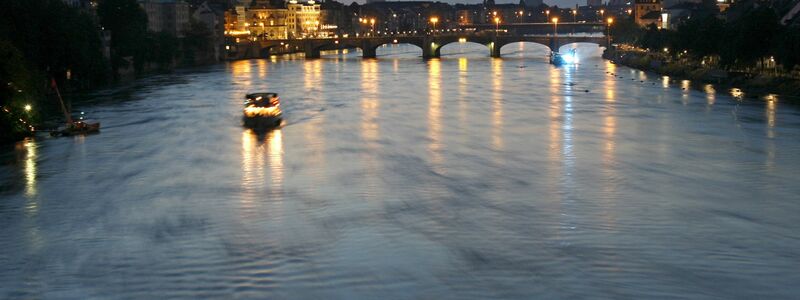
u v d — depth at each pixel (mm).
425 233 62562
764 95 161500
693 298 50188
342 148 100875
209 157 95500
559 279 53031
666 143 103812
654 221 65688
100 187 80000
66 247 60500
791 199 73500
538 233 62312
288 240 61188
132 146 104062
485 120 126812
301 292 51562
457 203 71750
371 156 95000
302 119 129625
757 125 119250
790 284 52156
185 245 60375
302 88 188125
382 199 73375
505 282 52688
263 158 94438
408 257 57188
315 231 63344
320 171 86312
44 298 51312
